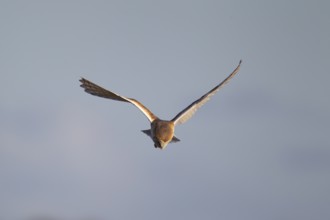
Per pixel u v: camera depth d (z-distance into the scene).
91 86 17.83
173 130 17.91
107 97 18.11
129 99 18.39
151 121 18.19
